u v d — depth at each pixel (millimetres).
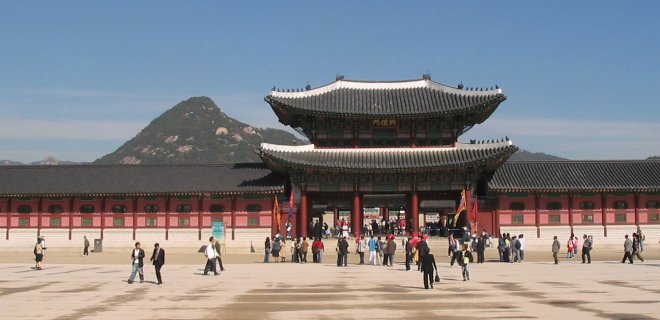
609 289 43062
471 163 82812
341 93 94062
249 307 36156
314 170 86000
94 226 88438
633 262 65062
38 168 92438
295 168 85688
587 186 85125
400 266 63438
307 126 90688
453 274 54031
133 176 90500
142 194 86750
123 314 34062
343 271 58000
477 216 86688
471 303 37188
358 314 33688
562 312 33812
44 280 50438
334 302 37875
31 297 40594
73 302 38375
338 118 89375
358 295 40969
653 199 86750
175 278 51875
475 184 86562
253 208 87750
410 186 87250
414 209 86938
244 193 87000
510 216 86438
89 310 35375
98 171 92000
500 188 84500
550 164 90250
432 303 37281
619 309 34625
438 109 88438
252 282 48875
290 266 64000
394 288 44625
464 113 87875
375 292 42438
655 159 90688
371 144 91062
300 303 37562
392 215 149875
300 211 87375
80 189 87625
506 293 41469
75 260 73750
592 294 40656
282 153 87250
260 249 86562
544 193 86250
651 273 53656
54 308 36094
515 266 61844
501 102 88375
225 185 87688
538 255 77250
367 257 75750
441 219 104375
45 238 88250
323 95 93312
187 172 91125
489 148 86312
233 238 87125
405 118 88750
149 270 59281
